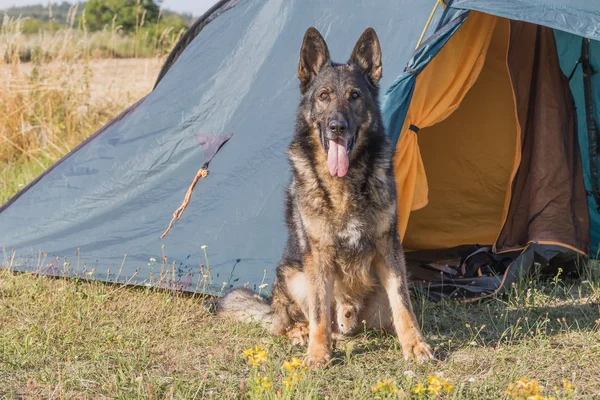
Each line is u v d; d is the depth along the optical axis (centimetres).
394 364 283
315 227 288
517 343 295
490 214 393
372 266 296
